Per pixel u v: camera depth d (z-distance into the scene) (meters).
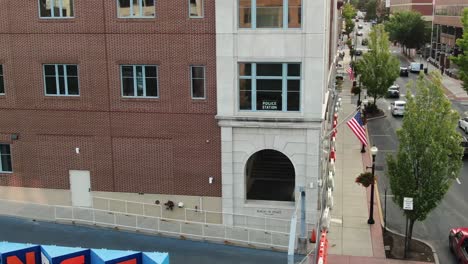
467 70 52.81
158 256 17.69
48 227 25.56
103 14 25.52
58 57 26.33
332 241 25.00
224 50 24.28
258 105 24.72
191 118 25.55
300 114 24.23
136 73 25.86
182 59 25.09
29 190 28.08
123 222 26.02
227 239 24.20
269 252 23.36
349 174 35.72
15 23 26.47
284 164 30.48
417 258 23.38
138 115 26.05
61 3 25.95
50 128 27.14
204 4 24.39
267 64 24.27
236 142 25.09
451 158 23.34
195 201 26.22
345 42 129.62
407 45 113.62
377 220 27.64
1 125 27.69
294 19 23.66
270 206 25.28
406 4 153.25
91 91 26.31
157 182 26.48
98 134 26.66
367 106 56.72
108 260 17.25
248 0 23.86
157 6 24.91
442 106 22.73
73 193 27.56
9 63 26.92
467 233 23.25
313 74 23.67
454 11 87.31
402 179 23.03
